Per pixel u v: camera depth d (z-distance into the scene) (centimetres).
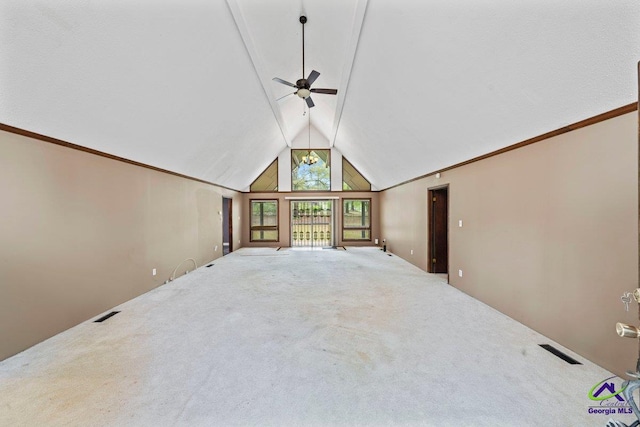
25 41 186
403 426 158
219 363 223
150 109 314
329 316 323
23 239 248
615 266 203
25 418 163
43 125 252
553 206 255
